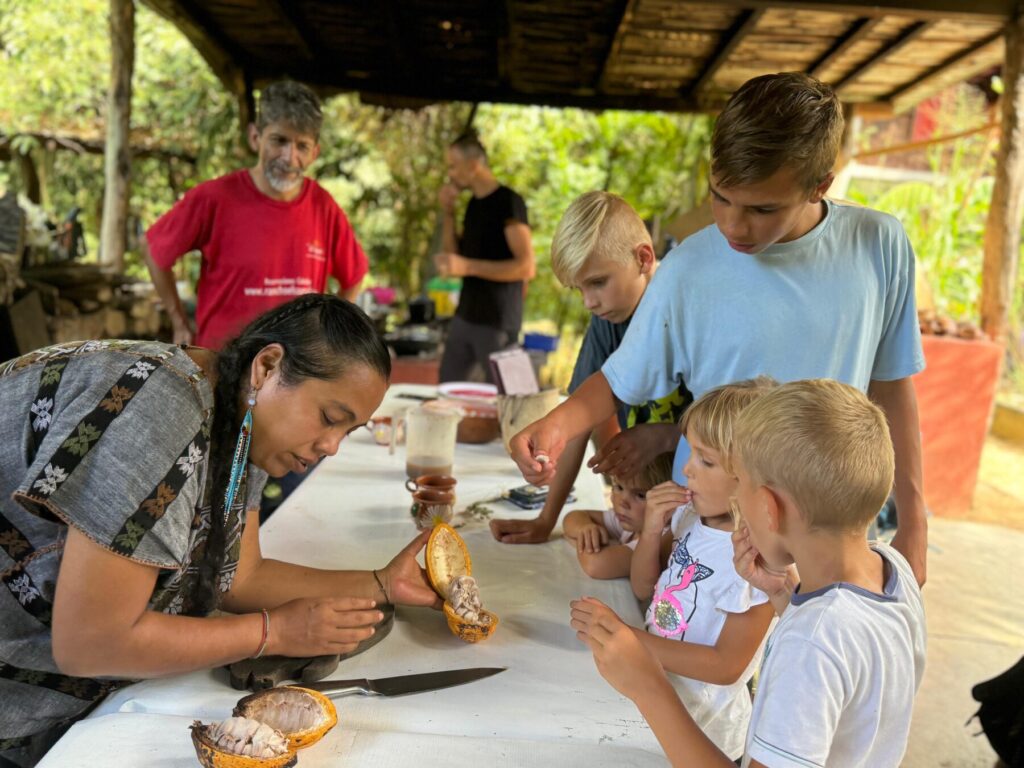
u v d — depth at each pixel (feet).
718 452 4.85
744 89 4.71
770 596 4.36
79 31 31.14
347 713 4.14
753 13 15.78
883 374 5.97
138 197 33.22
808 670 3.44
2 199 15.98
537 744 3.91
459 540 5.54
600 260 6.46
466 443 9.17
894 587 3.81
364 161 31.68
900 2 15.19
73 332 17.35
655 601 5.16
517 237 14.03
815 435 3.62
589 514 6.72
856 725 3.56
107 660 4.00
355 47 20.56
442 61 21.12
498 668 4.66
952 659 11.59
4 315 14.34
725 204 4.90
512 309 14.35
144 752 3.68
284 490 9.52
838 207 5.52
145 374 4.05
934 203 24.72
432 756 3.77
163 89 31.42
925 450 17.04
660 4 15.96
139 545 3.91
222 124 30.07
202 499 4.31
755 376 5.53
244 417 4.28
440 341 17.39
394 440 8.70
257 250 10.16
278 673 4.36
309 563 5.83
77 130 31.40
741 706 4.95
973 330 16.89
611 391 6.01
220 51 19.71
